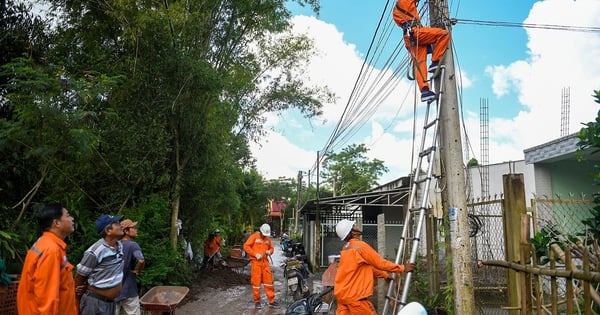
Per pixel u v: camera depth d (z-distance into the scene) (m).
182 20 9.10
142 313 6.62
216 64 11.38
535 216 5.33
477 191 11.44
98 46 9.57
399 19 5.52
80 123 7.08
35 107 6.45
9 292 4.95
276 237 54.09
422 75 5.17
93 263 4.33
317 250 15.76
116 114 8.38
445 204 5.18
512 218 4.70
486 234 7.72
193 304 9.66
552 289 3.06
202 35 10.52
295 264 9.20
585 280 2.62
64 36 9.31
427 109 5.22
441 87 4.95
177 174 10.65
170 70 9.44
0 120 6.69
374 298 8.39
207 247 14.57
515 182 4.75
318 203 15.93
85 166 8.76
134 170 9.18
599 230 4.27
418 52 5.24
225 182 14.84
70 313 3.74
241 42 12.08
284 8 11.80
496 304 7.06
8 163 7.52
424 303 6.26
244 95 14.27
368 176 40.03
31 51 8.43
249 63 12.91
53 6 9.20
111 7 8.77
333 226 17.16
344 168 40.16
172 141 10.59
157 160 9.62
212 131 11.09
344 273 4.76
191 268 12.39
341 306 4.82
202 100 10.40
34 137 6.79
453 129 4.83
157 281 9.32
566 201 5.28
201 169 11.09
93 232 8.42
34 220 7.64
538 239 4.26
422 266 7.45
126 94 9.45
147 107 9.46
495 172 11.48
